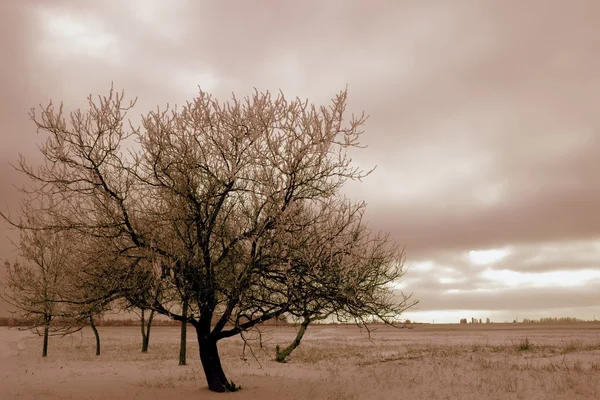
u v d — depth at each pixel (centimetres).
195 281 1090
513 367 1630
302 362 2202
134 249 1096
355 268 999
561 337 4647
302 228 1037
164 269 1014
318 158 1069
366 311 1045
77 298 1063
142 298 1085
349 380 1495
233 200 1177
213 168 1151
